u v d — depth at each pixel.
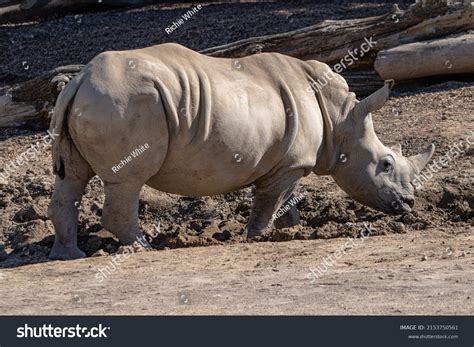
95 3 52.59
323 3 50.31
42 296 19.66
